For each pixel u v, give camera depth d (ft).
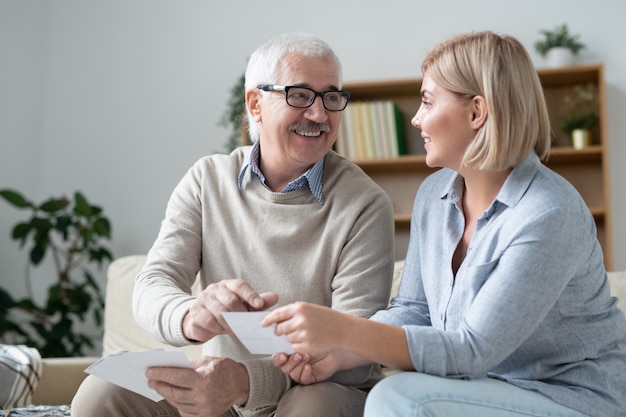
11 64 14.16
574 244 4.42
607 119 13.16
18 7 14.33
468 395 4.20
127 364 4.49
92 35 14.73
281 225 5.92
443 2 13.79
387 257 5.81
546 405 4.30
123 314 8.16
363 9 14.05
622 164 13.05
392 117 12.84
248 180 6.13
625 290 6.64
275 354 4.91
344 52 14.05
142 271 5.88
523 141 4.67
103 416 5.11
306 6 14.23
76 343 12.96
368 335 4.28
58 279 14.21
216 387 4.75
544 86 13.30
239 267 5.96
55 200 13.23
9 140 14.08
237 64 14.34
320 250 5.81
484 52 4.71
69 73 14.71
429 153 4.96
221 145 14.23
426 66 5.01
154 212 14.28
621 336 4.69
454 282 4.94
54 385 7.63
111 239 13.58
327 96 5.87
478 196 4.97
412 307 5.45
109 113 14.57
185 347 7.72
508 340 4.31
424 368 4.29
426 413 4.10
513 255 4.39
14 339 13.74
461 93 4.76
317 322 4.21
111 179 14.46
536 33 13.50
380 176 13.65
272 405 5.33
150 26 14.64
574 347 4.53
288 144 5.88
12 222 14.06
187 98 14.40
